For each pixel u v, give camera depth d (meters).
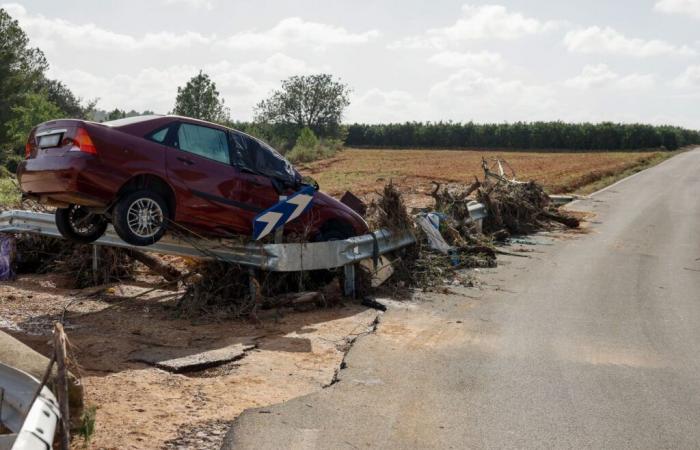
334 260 9.34
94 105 79.19
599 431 5.19
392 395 5.87
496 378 6.40
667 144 87.19
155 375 6.23
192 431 4.98
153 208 8.10
